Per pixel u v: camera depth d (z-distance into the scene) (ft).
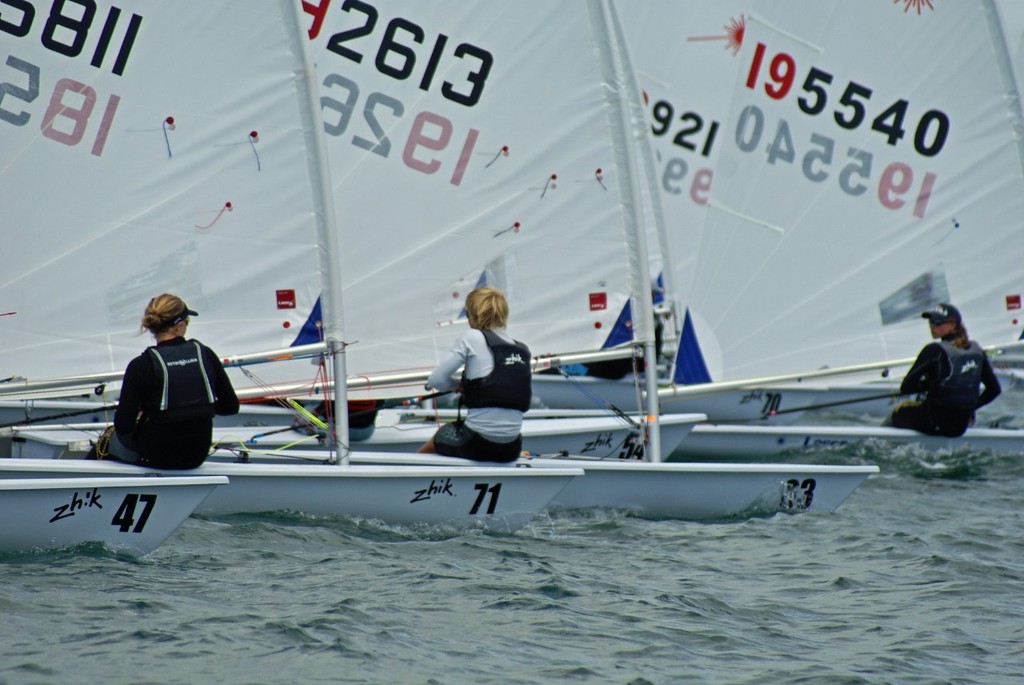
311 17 96.02
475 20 99.81
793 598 77.71
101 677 58.03
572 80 102.12
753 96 136.56
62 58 87.40
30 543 76.69
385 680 59.93
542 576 79.56
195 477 80.28
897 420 138.21
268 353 90.79
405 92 98.63
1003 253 141.38
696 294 134.92
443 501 91.91
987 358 137.08
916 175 140.15
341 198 97.81
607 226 103.35
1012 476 125.59
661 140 179.22
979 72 139.74
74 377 88.48
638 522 98.68
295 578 75.56
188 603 69.26
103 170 88.63
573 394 163.12
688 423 124.57
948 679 63.52
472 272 100.94
